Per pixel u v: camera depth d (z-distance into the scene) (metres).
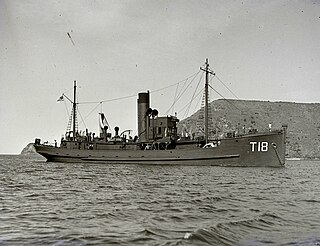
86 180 36.56
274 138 56.66
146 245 11.13
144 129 67.00
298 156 197.50
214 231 12.91
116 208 18.16
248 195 24.58
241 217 15.91
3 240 11.68
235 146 56.78
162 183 33.38
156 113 65.62
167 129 64.00
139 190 27.25
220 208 18.47
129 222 14.67
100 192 25.69
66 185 31.14
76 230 13.09
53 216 15.85
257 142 56.59
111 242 11.46
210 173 47.03
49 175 43.97
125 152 65.12
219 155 57.53
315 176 48.66
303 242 11.84
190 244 11.33
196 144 62.25
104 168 58.31
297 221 15.30
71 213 16.64
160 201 20.89
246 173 47.72
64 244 11.23
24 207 18.42
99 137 72.19
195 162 59.19
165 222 14.78
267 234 12.88
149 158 62.81
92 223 14.41
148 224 14.26
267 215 16.36
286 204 20.41
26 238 11.94
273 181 37.34
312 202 21.39
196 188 29.05
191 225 14.20
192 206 19.09
